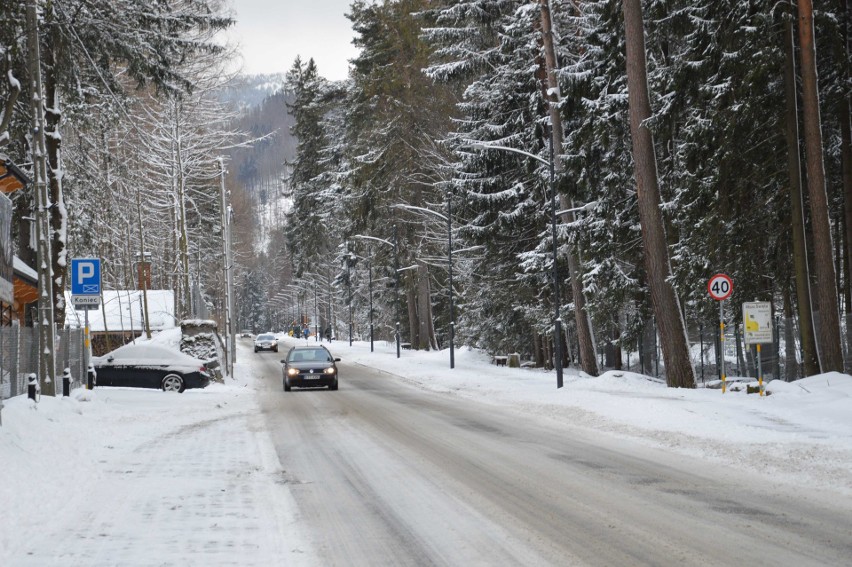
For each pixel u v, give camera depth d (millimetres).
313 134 79375
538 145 38250
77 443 14367
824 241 23219
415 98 56625
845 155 25844
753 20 24078
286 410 22875
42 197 19625
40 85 19719
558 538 7719
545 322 39719
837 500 9305
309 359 32156
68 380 21297
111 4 25125
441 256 59812
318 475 11648
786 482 10500
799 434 14750
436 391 30344
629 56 27359
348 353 66875
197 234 71688
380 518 8742
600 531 7973
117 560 7016
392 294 73938
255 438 16312
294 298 163125
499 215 39562
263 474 11766
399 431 17328
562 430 17156
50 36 24141
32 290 30359
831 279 23281
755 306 22703
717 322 31891
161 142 48844
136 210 58688
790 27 23859
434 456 13438
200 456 13648
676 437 15062
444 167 51656
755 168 25938
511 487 10492
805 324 23922
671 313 27203
